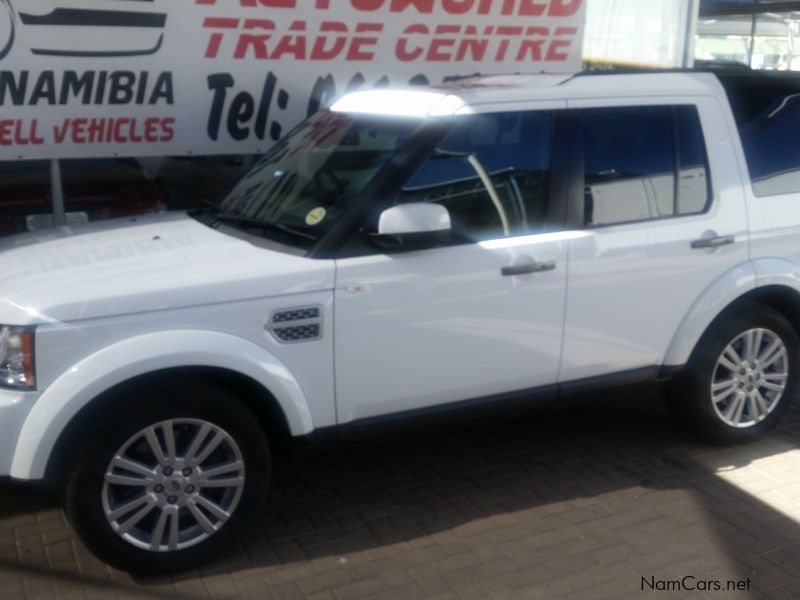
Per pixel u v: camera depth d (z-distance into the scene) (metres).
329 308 4.17
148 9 6.47
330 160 4.79
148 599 3.94
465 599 3.97
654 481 5.06
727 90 5.49
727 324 5.22
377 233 4.27
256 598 3.97
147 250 4.36
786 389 5.52
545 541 4.43
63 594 3.97
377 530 4.54
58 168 6.64
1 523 4.56
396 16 7.29
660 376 5.12
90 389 3.75
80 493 3.85
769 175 5.34
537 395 4.79
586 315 4.79
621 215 4.87
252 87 6.95
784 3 12.13
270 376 4.06
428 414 4.53
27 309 3.76
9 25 6.10
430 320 4.40
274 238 4.45
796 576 4.15
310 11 6.97
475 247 4.46
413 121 4.61
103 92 6.50
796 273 5.33
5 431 3.73
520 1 7.73
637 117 4.97
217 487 4.12
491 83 5.04
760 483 5.05
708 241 5.04
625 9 9.12
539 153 4.71
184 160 7.09
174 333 3.89
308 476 5.10
